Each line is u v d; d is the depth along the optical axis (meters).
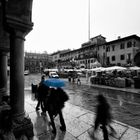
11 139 2.70
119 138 4.16
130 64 31.47
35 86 11.79
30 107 7.35
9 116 2.97
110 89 15.99
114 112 7.18
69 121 5.46
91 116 6.07
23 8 4.02
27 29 4.15
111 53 40.97
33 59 87.00
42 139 3.99
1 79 8.57
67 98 4.64
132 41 35.16
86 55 50.53
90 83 22.92
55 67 79.81
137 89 15.35
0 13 4.62
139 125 5.46
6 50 8.19
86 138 4.09
